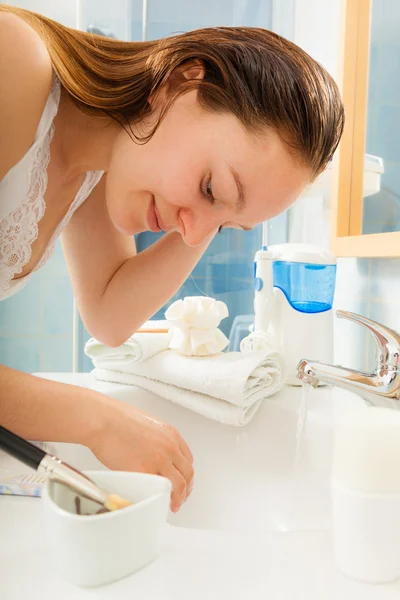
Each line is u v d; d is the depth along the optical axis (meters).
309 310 0.81
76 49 0.57
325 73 0.55
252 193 0.52
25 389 0.45
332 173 0.91
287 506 0.63
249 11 1.24
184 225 0.56
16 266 0.62
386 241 0.72
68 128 0.63
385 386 0.54
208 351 0.77
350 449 0.30
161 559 0.31
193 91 0.52
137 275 0.80
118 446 0.45
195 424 0.75
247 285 1.26
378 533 0.29
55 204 0.70
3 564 0.31
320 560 0.31
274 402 0.73
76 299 0.85
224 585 0.29
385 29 0.76
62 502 0.32
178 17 1.25
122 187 0.59
